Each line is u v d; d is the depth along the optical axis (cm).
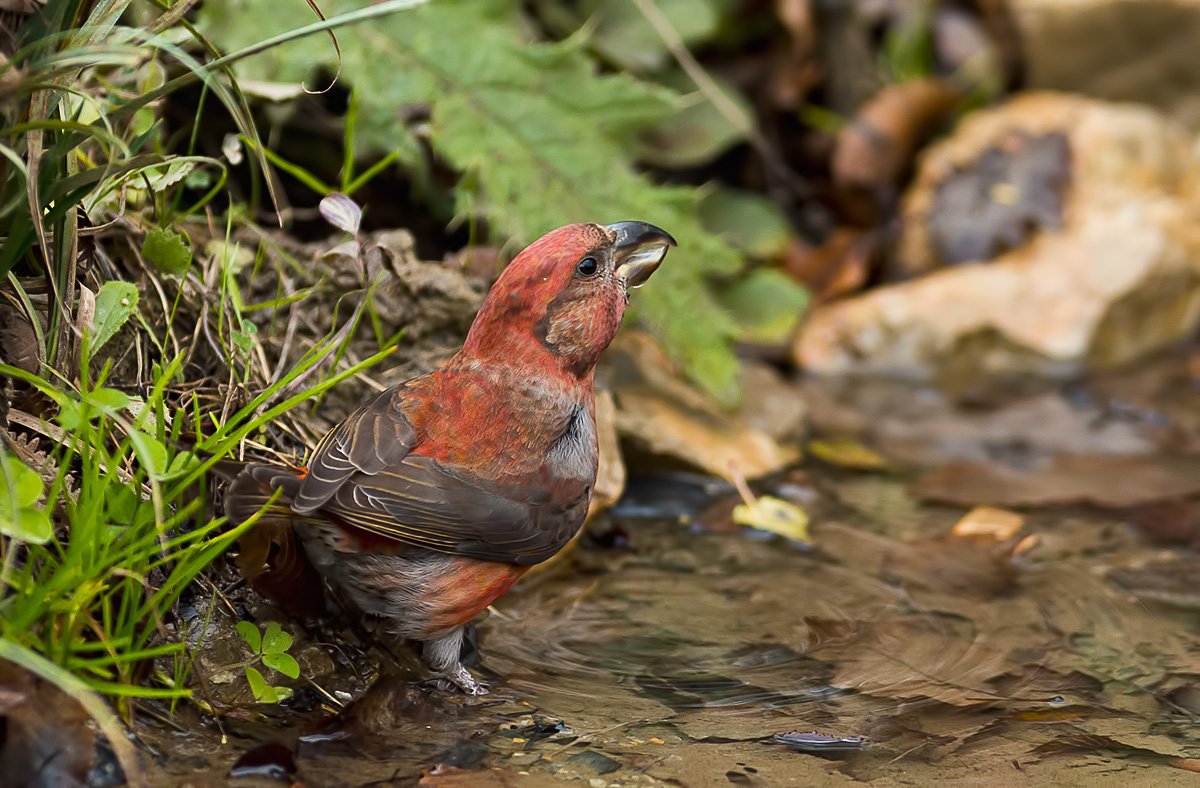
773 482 962
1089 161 1284
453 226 947
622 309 689
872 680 670
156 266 670
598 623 738
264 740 559
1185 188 1306
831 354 1214
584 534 854
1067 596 777
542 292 648
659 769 566
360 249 713
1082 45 1394
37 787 478
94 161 723
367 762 559
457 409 638
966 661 693
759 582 798
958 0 1413
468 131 920
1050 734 610
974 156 1309
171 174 702
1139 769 577
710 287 1190
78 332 592
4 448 514
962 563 824
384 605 626
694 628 733
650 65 1151
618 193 934
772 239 1224
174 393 673
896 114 1329
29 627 503
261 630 624
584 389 688
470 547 620
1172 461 1000
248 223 752
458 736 593
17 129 512
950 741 602
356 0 915
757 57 1305
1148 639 721
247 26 897
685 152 1156
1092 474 975
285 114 932
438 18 922
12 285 592
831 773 568
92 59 507
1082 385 1178
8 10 569
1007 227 1265
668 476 962
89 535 509
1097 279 1216
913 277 1281
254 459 680
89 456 526
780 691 655
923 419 1102
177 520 530
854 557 835
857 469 992
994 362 1211
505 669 674
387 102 912
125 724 529
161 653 521
